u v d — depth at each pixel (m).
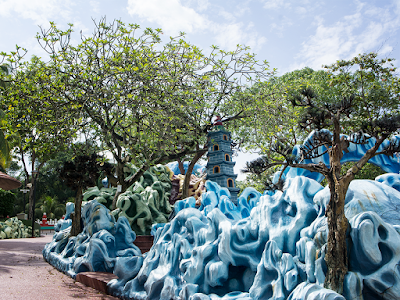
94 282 7.98
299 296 4.01
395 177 5.73
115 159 13.80
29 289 7.41
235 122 16.16
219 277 5.32
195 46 12.52
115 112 12.03
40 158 16.08
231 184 14.03
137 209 13.77
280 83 16.22
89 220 10.70
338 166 4.33
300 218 5.06
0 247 15.98
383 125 4.18
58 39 12.30
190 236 6.69
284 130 13.78
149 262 6.94
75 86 12.30
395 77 16.03
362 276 3.97
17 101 12.13
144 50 12.30
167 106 11.53
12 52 12.34
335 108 4.70
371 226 4.02
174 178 18.47
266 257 5.00
